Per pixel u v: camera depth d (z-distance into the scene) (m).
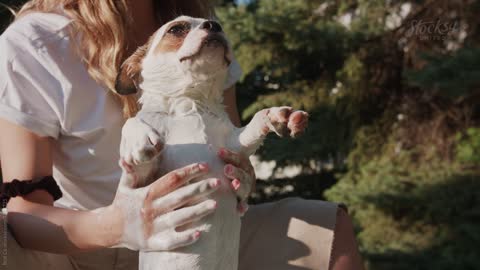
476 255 3.65
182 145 1.10
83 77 1.33
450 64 3.39
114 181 1.35
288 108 1.06
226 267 1.10
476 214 3.77
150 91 1.13
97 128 1.33
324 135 4.15
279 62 4.06
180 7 1.58
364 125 4.22
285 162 4.20
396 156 4.14
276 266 1.29
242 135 1.11
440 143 4.09
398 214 3.97
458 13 3.69
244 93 4.38
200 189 1.05
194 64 1.08
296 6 3.93
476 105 4.03
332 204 1.34
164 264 1.08
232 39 3.89
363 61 4.07
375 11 3.89
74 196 1.36
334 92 4.20
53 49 1.34
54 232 1.19
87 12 1.37
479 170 3.94
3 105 1.29
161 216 1.07
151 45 1.14
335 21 4.02
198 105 1.12
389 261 3.74
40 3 1.45
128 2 1.44
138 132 1.05
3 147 1.29
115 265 1.36
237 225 1.12
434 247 3.80
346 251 1.30
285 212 1.33
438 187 3.87
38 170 1.28
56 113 1.31
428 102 4.14
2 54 1.32
